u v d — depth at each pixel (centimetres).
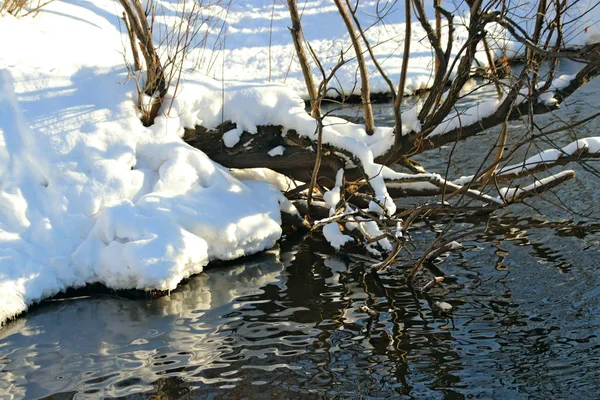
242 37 1393
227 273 650
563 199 763
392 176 708
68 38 1018
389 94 1229
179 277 620
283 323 552
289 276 640
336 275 638
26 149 676
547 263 628
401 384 464
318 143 667
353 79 1241
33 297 590
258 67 1292
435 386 460
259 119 720
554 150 719
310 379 473
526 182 810
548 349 497
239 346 518
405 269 641
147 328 548
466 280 609
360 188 747
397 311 564
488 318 544
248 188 714
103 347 521
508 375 468
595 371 468
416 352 502
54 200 651
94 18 1177
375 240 657
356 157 694
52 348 521
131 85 716
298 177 752
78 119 691
